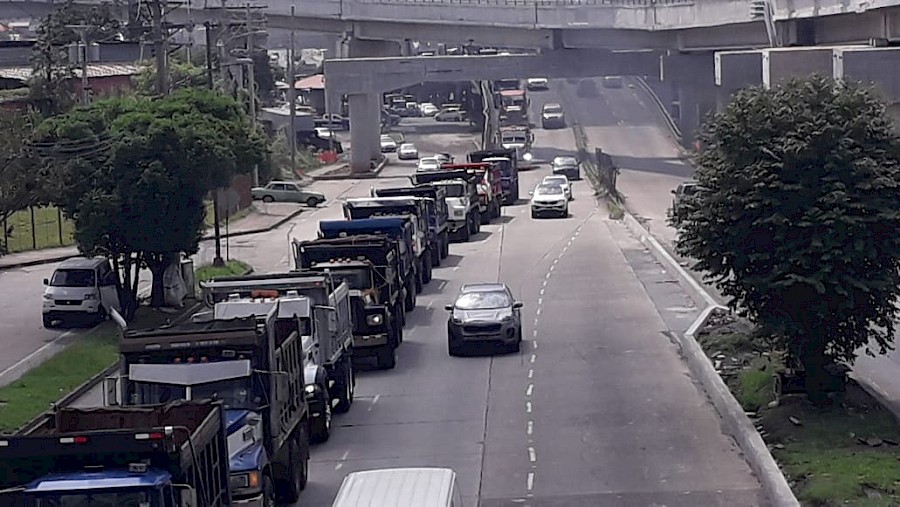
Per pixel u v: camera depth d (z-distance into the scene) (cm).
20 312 8519
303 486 4219
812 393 4859
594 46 17738
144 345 3744
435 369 6400
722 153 4706
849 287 4494
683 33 16212
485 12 18062
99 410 3231
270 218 14450
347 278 6581
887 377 5547
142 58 17362
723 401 5062
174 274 8300
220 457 3192
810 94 4709
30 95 13425
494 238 12606
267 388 3741
